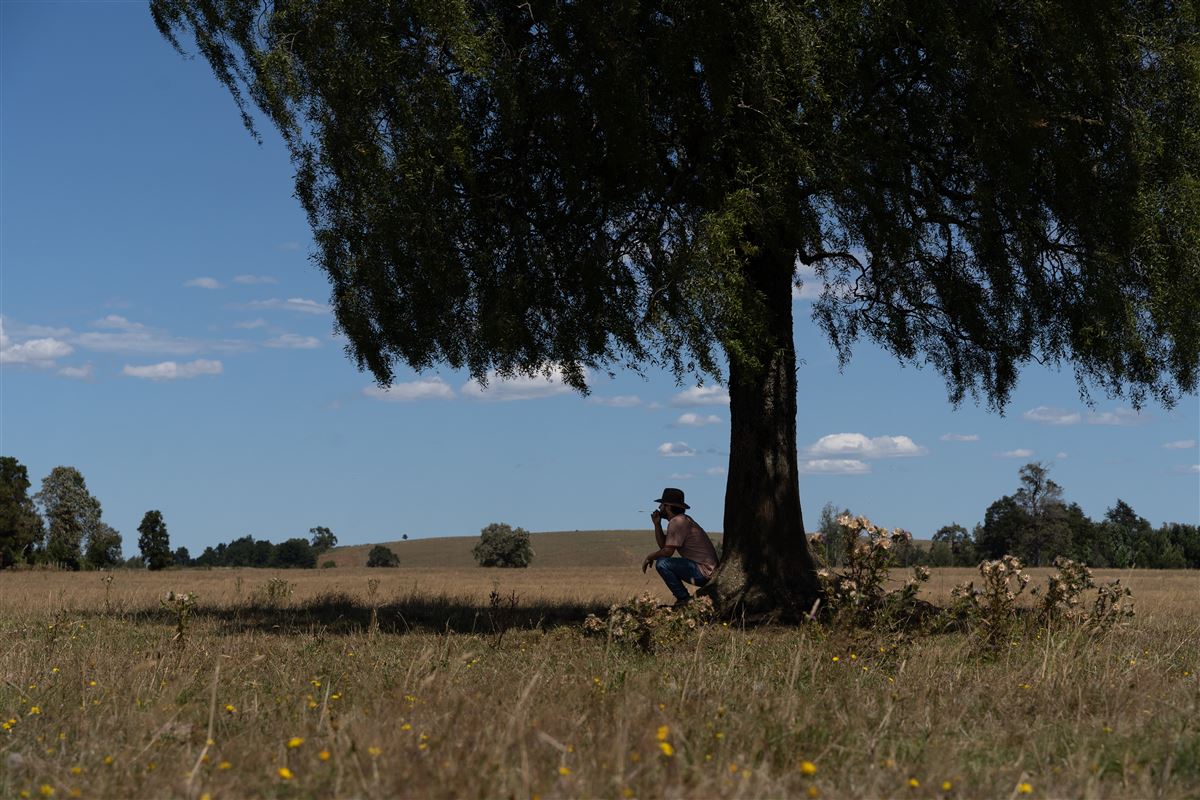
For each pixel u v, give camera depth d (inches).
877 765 194.9
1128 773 193.5
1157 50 544.1
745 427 609.0
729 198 526.6
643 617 380.5
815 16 545.3
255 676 338.0
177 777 186.2
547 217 567.2
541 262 554.3
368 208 527.5
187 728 233.5
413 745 193.9
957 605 385.1
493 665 349.1
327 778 179.8
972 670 323.6
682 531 565.9
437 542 6156.5
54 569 4133.9
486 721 219.3
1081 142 550.3
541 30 537.0
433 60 518.9
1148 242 542.3
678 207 556.4
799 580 590.9
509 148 564.1
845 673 301.1
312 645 427.8
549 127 544.1
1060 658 320.5
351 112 520.7
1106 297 541.3
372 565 5546.3
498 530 3922.2
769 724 217.2
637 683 278.4
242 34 548.1
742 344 539.5
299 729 228.2
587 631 469.4
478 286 555.5
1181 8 548.7
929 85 561.0
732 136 537.0
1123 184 535.8
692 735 208.4
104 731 236.5
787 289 621.6
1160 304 544.4
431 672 307.0
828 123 543.2
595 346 563.2
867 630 348.8
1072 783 187.3
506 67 521.7
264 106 554.3
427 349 572.7
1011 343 644.1
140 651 412.8
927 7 520.7
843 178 534.6
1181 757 205.9
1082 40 519.8
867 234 559.8
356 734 202.7
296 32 533.6
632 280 553.0
